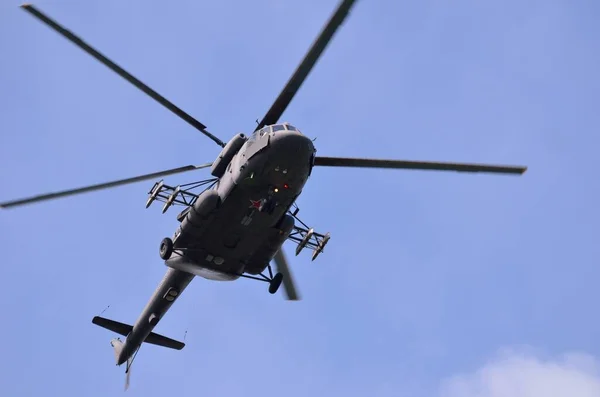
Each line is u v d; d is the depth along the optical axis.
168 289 102.06
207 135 89.31
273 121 87.31
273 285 97.75
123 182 84.69
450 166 84.25
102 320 110.81
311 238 94.06
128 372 112.69
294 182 86.12
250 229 89.81
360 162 86.75
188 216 90.06
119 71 79.94
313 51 74.69
